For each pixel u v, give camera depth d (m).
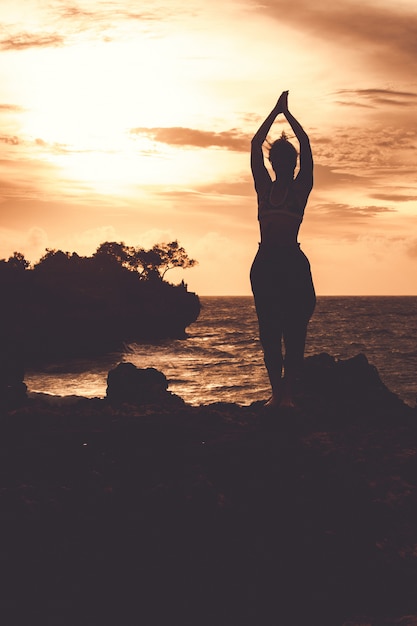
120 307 112.12
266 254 5.64
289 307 5.70
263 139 5.88
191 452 5.78
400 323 151.50
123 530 4.97
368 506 5.26
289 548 4.89
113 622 4.38
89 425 6.42
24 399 10.53
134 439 6.06
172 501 5.17
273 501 5.27
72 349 104.88
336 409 8.18
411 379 59.28
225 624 4.37
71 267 114.38
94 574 4.66
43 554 4.77
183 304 128.88
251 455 5.73
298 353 5.91
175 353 105.50
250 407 7.97
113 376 14.34
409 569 4.75
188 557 4.79
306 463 5.67
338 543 4.94
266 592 4.61
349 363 9.98
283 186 5.70
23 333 99.00
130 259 141.38
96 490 5.30
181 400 10.01
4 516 5.05
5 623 4.35
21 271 107.25
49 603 4.49
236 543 4.91
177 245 143.88
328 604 4.55
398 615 4.44
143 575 4.67
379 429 7.05
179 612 4.48
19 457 5.86
